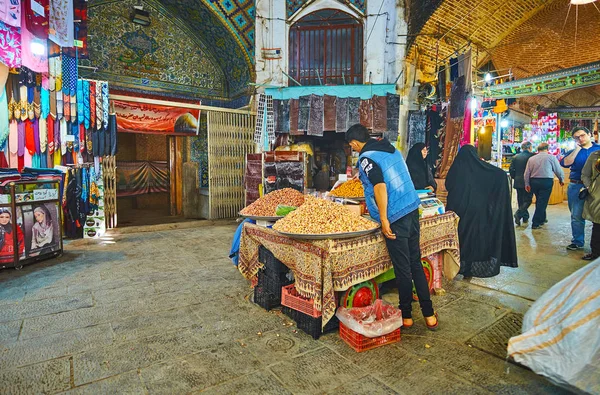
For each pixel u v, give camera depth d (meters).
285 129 8.05
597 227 4.41
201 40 8.83
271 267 3.13
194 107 7.73
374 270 2.79
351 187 3.94
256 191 7.70
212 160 8.13
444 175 7.88
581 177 4.58
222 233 6.78
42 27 4.83
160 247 5.59
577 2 4.38
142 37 8.04
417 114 8.18
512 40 9.98
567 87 8.02
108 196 7.02
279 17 8.23
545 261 4.57
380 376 2.16
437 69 8.48
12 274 4.20
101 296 3.48
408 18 8.06
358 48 8.17
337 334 2.73
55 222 4.93
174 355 2.40
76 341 2.58
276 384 2.08
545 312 2.12
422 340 2.61
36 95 5.73
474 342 2.57
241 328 2.81
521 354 2.10
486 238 3.73
